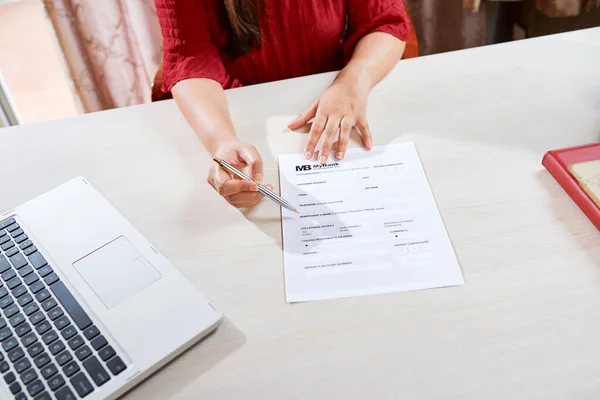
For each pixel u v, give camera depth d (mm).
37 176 843
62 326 586
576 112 839
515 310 575
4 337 581
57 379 539
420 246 658
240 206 744
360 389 525
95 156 871
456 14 1902
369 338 567
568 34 1022
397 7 1136
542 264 619
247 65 1212
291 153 831
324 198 743
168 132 906
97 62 1902
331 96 905
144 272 641
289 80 997
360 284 623
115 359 553
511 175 742
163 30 1050
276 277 646
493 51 1003
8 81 2582
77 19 1780
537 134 807
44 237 699
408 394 516
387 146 817
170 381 552
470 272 621
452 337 558
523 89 901
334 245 675
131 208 763
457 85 933
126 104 2051
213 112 910
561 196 703
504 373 522
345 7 1183
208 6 1081
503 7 1914
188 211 750
